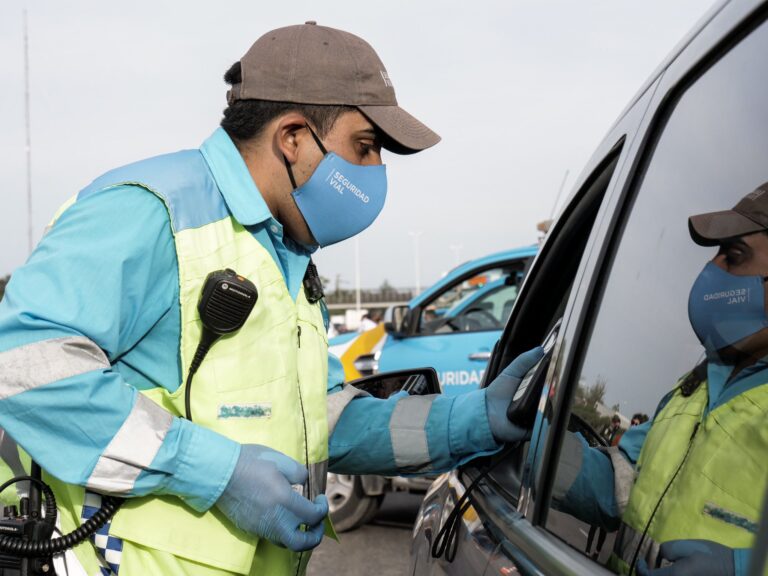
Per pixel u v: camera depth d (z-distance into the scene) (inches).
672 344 43.8
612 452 46.7
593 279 54.0
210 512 59.5
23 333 55.7
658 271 46.5
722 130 42.6
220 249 60.9
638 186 51.8
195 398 59.1
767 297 37.3
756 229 38.4
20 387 54.8
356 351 272.2
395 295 2962.6
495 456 71.9
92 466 55.4
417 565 78.5
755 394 36.0
